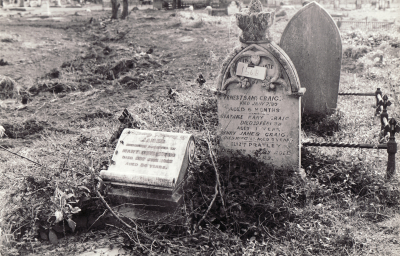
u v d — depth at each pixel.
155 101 5.52
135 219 3.21
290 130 3.65
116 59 8.07
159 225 3.16
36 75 7.70
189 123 4.59
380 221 3.21
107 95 6.14
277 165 3.73
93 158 3.76
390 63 7.33
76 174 3.54
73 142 4.28
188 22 12.83
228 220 3.17
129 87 6.45
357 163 3.68
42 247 3.13
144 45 9.88
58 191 3.21
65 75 7.16
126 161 3.37
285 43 4.88
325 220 3.14
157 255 2.95
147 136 3.46
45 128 4.92
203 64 7.67
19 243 3.10
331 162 3.78
